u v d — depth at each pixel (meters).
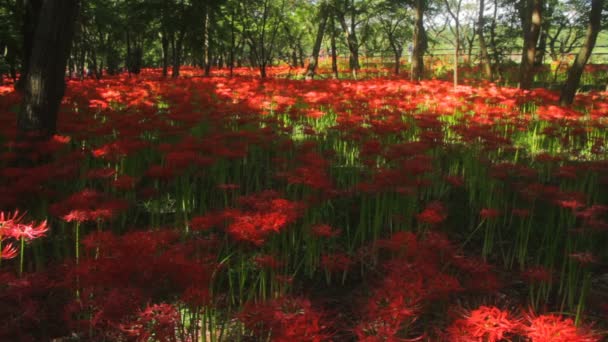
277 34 30.12
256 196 3.26
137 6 18.31
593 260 2.89
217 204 4.89
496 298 3.19
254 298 3.04
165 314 1.97
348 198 5.07
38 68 4.77
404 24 28.00
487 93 10.92
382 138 6.17
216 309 2.61
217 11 19.19
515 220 4.77
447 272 2.91
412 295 2.01
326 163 4.05
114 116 5.88
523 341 2.15
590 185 4.90
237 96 10.41
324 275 3.62
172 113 6.24
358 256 3.73
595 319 2.99
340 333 2.75
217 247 2.97
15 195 3.21
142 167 5.62
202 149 4.25
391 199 4.25
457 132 5.99
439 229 4.45
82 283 2.12
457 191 5.70
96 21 19.09
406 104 8.48
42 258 3.28
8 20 11.66
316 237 3.57
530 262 3.91
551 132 6.21
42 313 2.42
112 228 3.85
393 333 1.84
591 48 10.01
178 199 4.09
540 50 20.47
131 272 1.99
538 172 5.86
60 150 4.84
